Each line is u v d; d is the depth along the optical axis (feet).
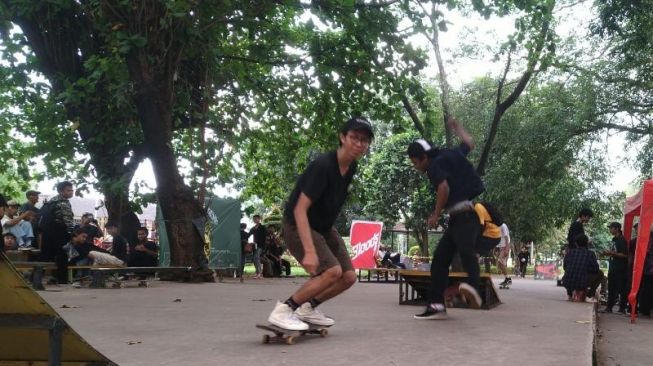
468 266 19.06
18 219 41.68
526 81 56.49
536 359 12.41
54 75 48.24
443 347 13.91
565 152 65.82
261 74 56.75
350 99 54.03
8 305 8.14
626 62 60.59
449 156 19.57
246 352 13.17
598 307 38.17
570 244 37.65
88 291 31.81
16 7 43.88
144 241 47.55
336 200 14.69
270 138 60.03
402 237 189.37
